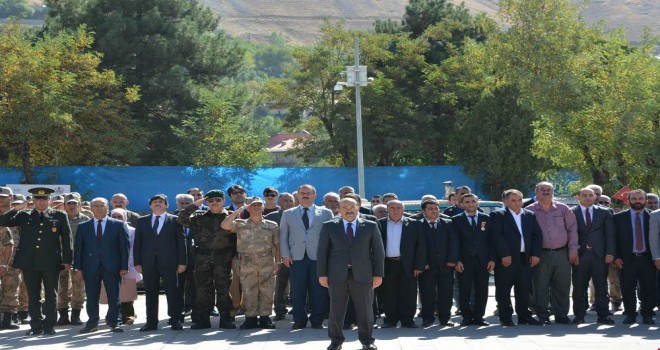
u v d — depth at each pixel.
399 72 43.38
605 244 15.02
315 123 46.38
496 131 38.81
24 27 46.25
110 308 14.70
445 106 43.44
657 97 29.98
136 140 40.56
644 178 30.39
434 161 44.53
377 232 11.92
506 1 39.09
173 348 12.53
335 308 11.87
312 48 45.16
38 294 14.62
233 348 12.43
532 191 39.22
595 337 13.23
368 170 36.34
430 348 12.20
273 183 35.44
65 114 36.38
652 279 15.03
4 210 15.13
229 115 44.28
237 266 15.77
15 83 36.09
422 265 14.78
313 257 14.75
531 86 36.06
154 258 14.67
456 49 44.44
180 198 16.44
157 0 45.94
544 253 14.95
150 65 44.56
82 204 18.89
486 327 14.76
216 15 51.41
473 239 14.98
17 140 36.16
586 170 31.20
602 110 30.22
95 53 40.50
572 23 38.22
